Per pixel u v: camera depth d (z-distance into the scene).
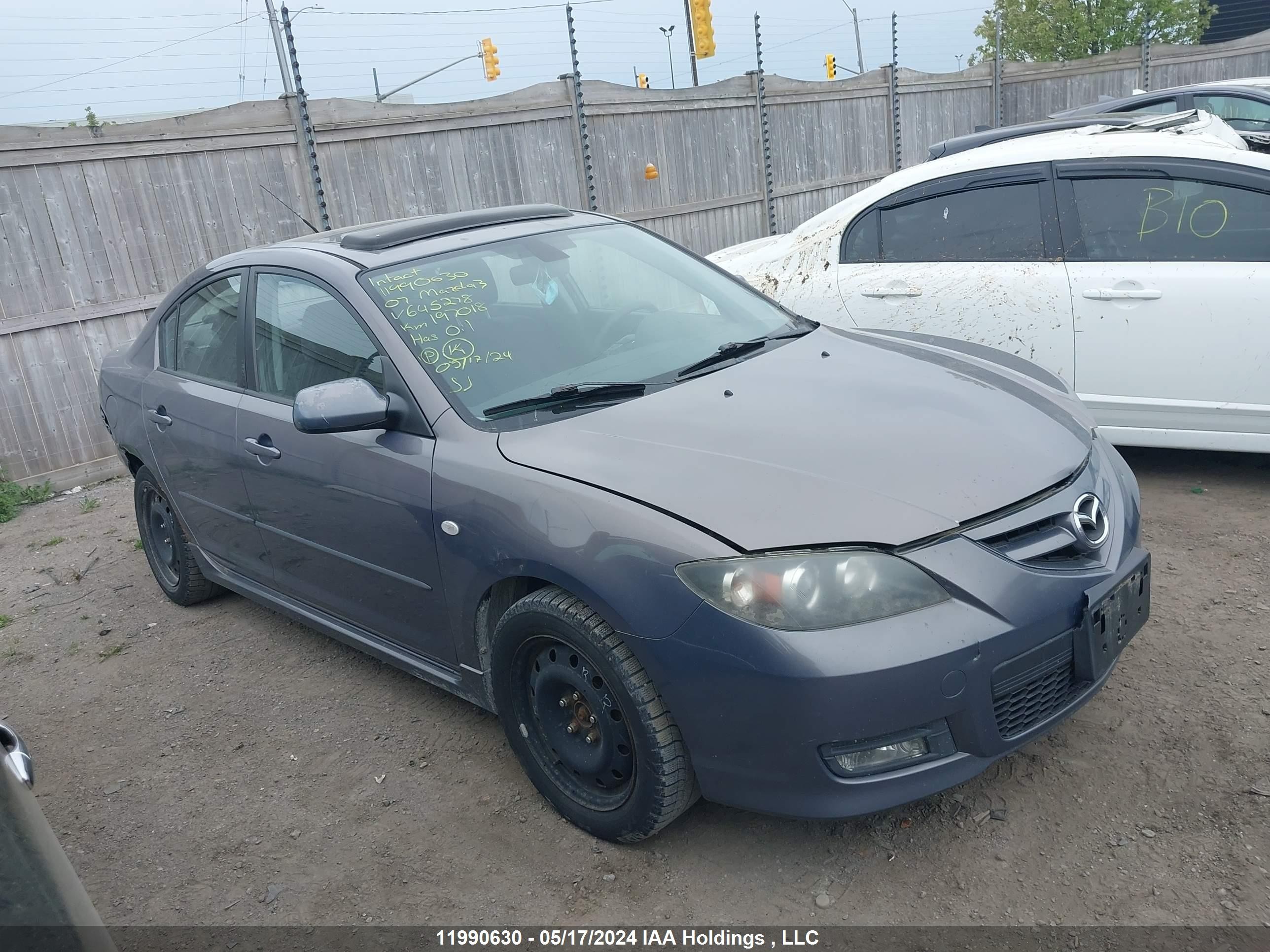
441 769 3.37
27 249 7.19
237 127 8.16
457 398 3.11
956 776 2.41
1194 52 16.83
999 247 5.05
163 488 4.64
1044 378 3.52
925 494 2.50
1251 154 4.53
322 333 3.53
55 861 1.75
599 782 2.83
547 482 2.73
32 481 7.45
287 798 3.34
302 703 3.96
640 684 2.55
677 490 2.56
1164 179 4.68
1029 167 4.99
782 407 2.93
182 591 4.98
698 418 2.89
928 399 2.99
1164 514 4.66
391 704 3.86
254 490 3.86
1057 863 2.59
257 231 8.37
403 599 3.32
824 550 2.35
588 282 3.69
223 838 3.17
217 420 4.01
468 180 9.83
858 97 14.30
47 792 3.60
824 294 5.51
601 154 11.02
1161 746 2.99
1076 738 3.08
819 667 2.27
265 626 4.77
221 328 4.17
